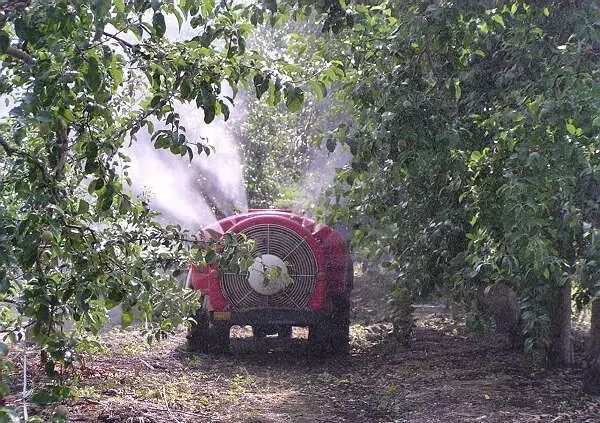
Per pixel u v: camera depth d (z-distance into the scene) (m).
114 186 4.95
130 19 4.73
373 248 9.53
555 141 6.17
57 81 4.16
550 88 6.32
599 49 6.82
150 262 5.92
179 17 4.80
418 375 9.25
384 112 6.99
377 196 9.13
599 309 7.74
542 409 7.50
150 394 8.18
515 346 10.35
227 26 4.90
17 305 4.67
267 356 10.70
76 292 4.74
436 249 8.45
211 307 9.98
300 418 7.62
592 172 6.31
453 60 7.32
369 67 7.21
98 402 7.63
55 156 4.73
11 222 4.39
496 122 6.64
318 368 10.02
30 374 8.26
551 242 6.67
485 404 7.76
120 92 6.30
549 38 6.96
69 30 4.16
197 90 4.93
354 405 8.16
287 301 10.05
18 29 4.17
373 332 12.18
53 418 4.39
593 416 7.16
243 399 8.30
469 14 6.61
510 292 9.79
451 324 12.48
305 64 7.26
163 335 6.51
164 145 4.97
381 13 7.70
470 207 7.47
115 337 11.33
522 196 6.22
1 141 4.38
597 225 7.00
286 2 6.18
